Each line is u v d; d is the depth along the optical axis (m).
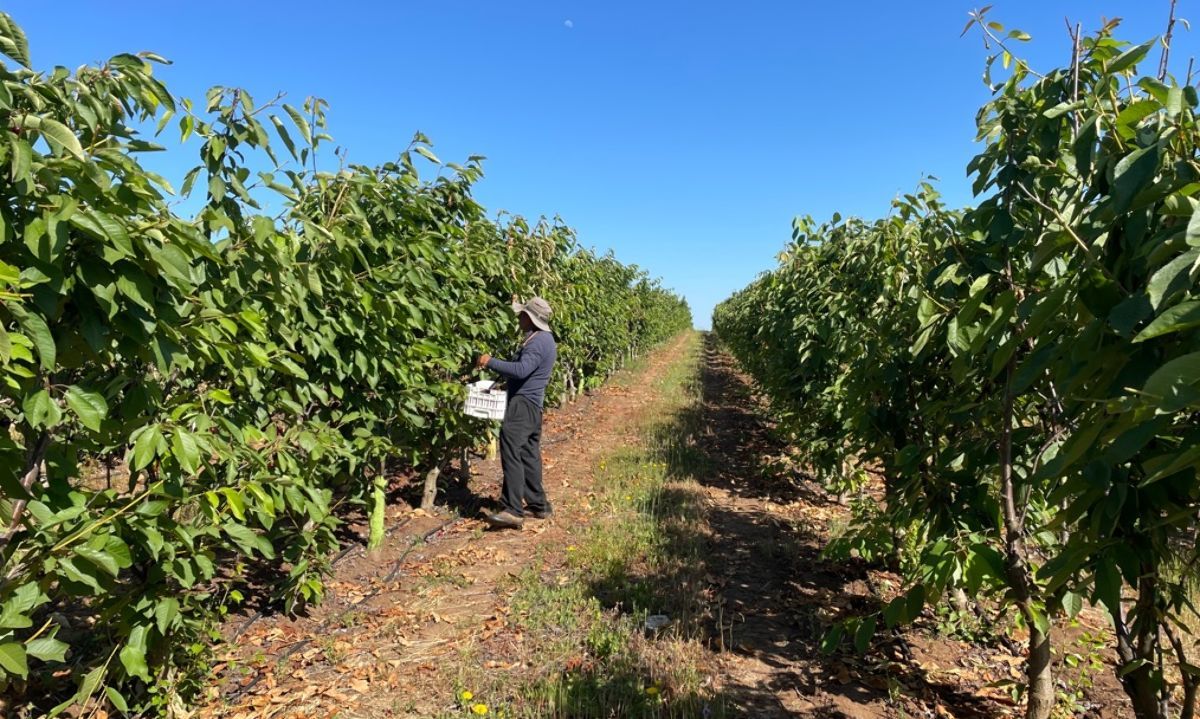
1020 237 2.03
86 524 1.94
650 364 20.72
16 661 1.73
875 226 4.72
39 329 1.46
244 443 2.67
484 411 5.11
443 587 4.23
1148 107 1.50
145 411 2.24
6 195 1.53
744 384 15.95
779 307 7.50
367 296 3.52
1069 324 1.63
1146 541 1.62
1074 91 1.94
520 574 4.37
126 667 2.31
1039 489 2.46
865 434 3.44
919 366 3.00
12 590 1.86
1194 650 3.06
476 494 6.30
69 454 2.21
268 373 3.17
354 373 3.90
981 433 2.50
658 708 2.82
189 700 2.86
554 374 8.42
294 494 2.82
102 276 1.62
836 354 5.21
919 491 2.59
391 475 6.51
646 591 4.01
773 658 3.35
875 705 2.93
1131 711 2.76
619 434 9.49
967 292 2.44
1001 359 1.77
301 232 3.29
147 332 1.77
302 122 2.52
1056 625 3.54
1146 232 1.39
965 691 3.01
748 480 7.09
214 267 2.43
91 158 1.65
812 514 5.82
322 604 3.99
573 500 6.20
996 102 2.24
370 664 3.31
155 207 1.85
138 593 2.49
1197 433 1.17
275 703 2.96
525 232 7.34
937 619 3.63
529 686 3.05
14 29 1.62
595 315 11.38
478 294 5.62
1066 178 2.02
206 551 2.60
